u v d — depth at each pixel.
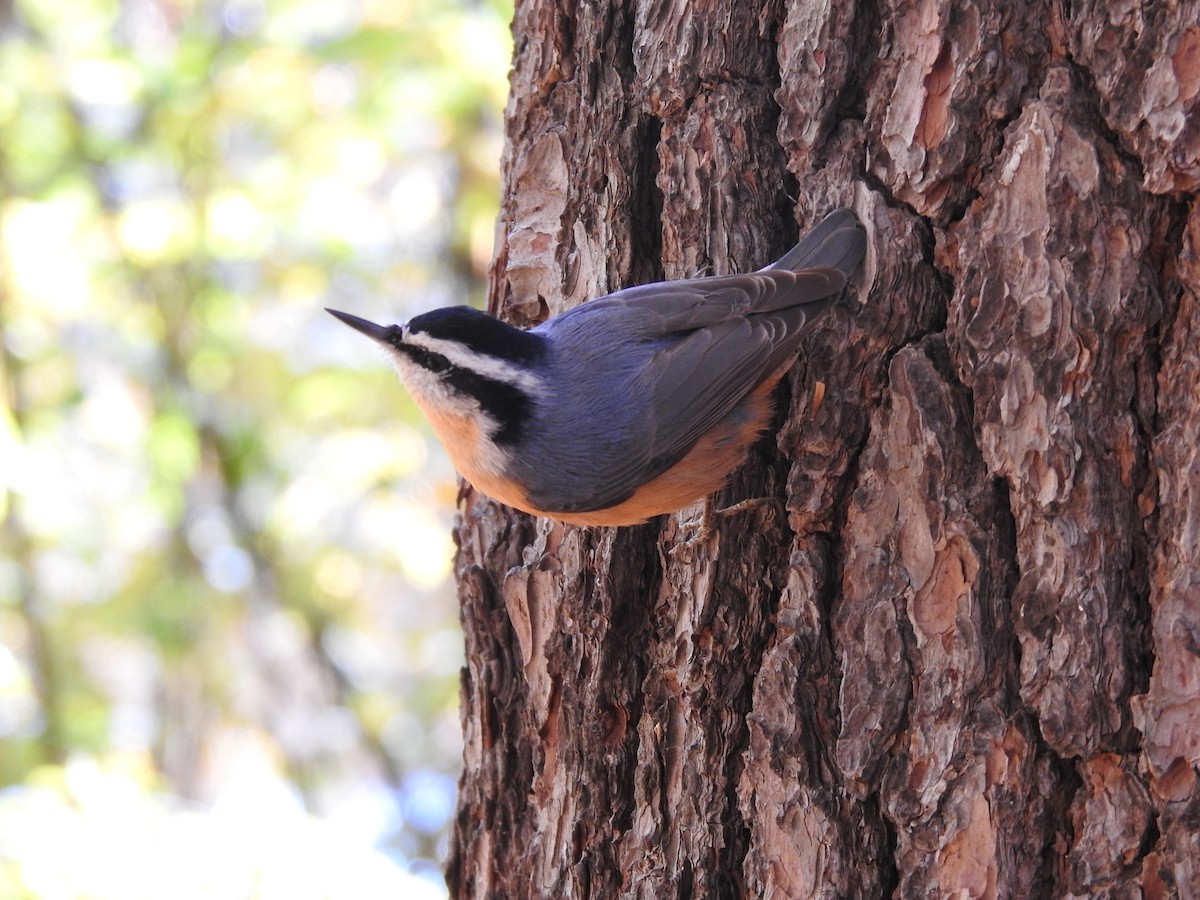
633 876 7.36
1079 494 6.13
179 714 25.16
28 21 21.02
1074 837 6.10
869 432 6.79
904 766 6.47
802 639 6.84
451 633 25.83
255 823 17.83
